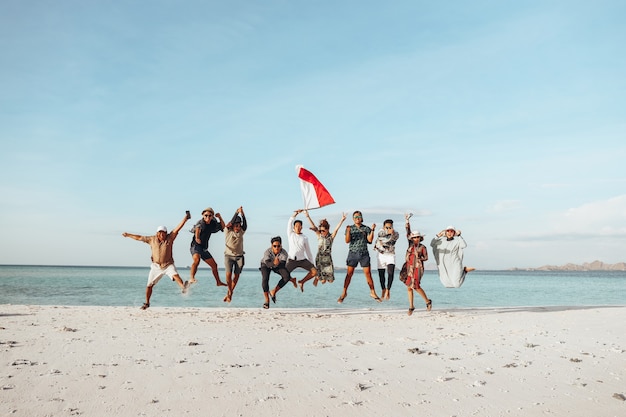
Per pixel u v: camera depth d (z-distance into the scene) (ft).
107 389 14.01
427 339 24.49
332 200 38.96
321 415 12.13
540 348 21.67
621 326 29.43
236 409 12.44
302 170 39.40
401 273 38.14
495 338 24.80
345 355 19.85
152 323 30.07
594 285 163.43
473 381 15.56
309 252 38.42
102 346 20.95
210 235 37.14
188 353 19.69
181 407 12.51
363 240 38.06
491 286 147.02
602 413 12.48
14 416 11.60
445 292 98.58
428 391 14.38
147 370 16.40
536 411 12.61
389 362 18.44
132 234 37.17
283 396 13.65
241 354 19.75
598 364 18.28
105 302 63.62
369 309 43.32
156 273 37.22
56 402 12.73
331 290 102.12
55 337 23.16
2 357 18.08
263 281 38.17
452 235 38.47
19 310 36.63
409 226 37.29
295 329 28.27
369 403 13.14
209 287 107.04
